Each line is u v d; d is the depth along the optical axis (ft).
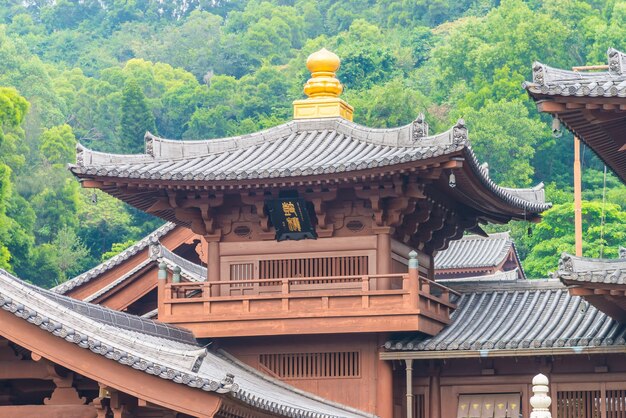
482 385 215.51
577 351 203.92
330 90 236.22
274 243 221.87
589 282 177.58
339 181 210.18
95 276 272.92
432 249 240.12
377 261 216.74
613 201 630.74
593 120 178.40
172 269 225.76
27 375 156.97
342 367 214.90
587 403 209.77
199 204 220.02
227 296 215.92
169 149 224.74
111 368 147.23
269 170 209.77
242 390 158.30
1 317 149.69
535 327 214.69
